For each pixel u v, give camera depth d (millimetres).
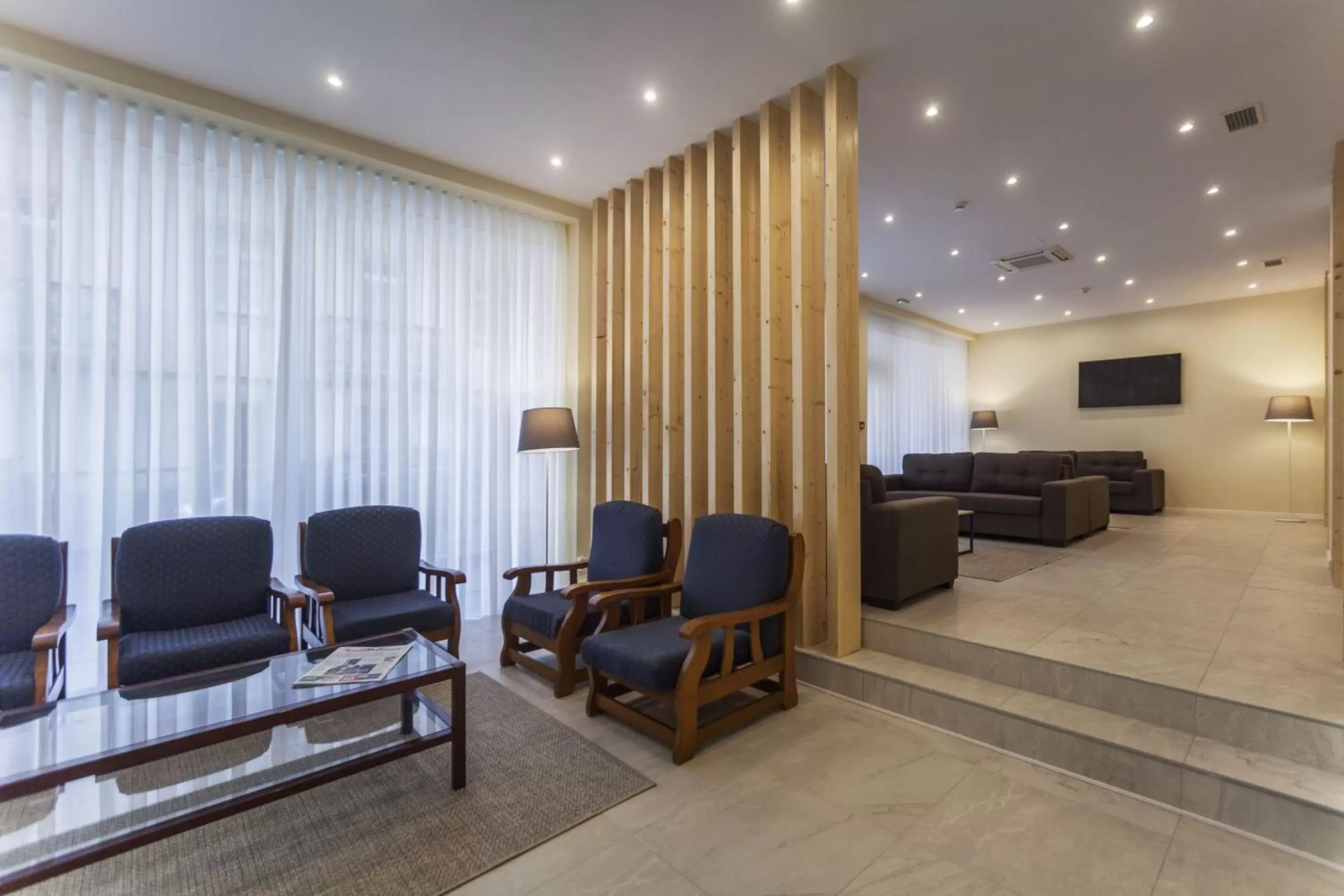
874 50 2865
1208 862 1739
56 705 1903
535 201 4480
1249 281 6770
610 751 2385
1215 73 2996
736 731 2561
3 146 2779
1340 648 2635
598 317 4582
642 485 4270
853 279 3045
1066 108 3328
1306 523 6645
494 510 4340
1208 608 3301
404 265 3959
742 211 3443
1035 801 2045
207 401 3217
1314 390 7086
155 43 2830
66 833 1658
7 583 2455
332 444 3635
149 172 3088
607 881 1669
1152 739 2148
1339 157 3709
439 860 1749
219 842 1823
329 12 2625
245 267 3352
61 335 2877
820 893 1620
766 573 2754
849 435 3045
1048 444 9148
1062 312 8406
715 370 3604
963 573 4297
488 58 2951
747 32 2744
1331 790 1815
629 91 3225
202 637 2592
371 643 2449
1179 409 7984
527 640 3219
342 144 3611
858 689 2861
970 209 4734
